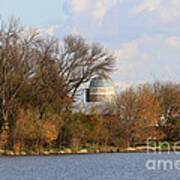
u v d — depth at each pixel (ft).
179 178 496.23
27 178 482.28
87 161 640.17
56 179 479.00
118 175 514.27
